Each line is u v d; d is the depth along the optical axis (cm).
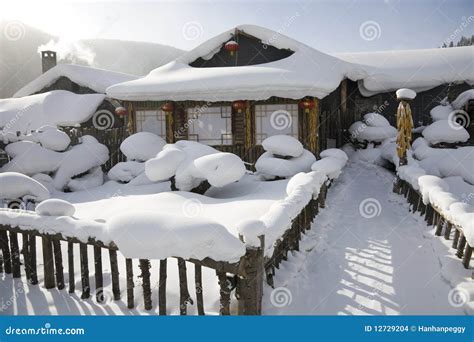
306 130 1416
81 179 1341
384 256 678
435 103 1919
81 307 531
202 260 443
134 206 915
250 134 1466
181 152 1077
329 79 1413
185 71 1574
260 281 458
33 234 589
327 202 1046
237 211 804
